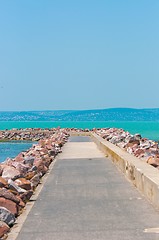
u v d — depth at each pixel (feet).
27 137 176.04
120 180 42.45
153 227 24.99
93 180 42.80
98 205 31.17
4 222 25.59
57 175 47.32
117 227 25.21
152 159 44.88
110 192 36.06
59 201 33.06
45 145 81.71
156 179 31.68
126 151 60.95
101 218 27.37
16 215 28.48
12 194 30.37
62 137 119.14
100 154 71.77
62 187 39.27
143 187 34.45
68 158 66.08
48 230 25.09
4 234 24.27
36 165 48.47
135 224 25.73
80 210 29.78
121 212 28.78
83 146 93.56
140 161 42.75
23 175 42.04
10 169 41.91
